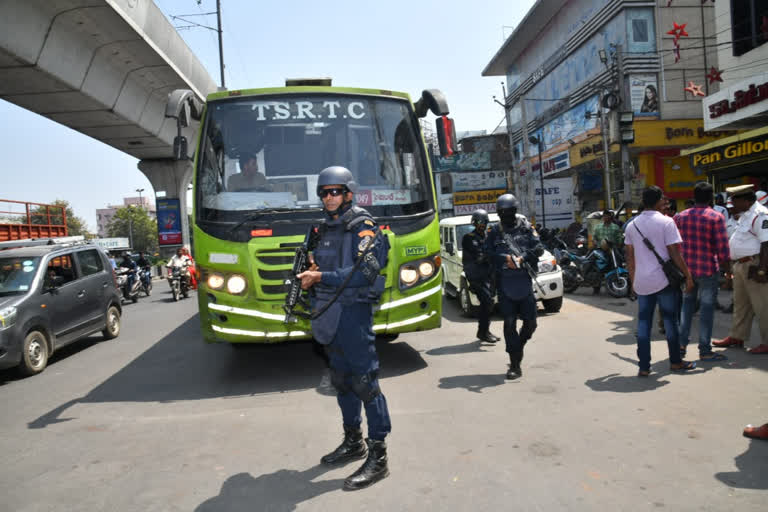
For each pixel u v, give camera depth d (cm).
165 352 798
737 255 574
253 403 493
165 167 3791
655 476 304
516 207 530
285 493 308
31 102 2222
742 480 294
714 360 542
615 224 1074
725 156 1395
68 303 821
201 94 2888
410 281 550
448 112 605
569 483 301
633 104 2456
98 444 412
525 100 3816
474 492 296
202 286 538
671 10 2455
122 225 12112
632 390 464
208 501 303
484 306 698
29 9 1670
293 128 580
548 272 891
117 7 1816
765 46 1470
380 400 324
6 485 344
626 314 858
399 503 288
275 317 515
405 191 575
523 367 568
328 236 343
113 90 2366
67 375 695
